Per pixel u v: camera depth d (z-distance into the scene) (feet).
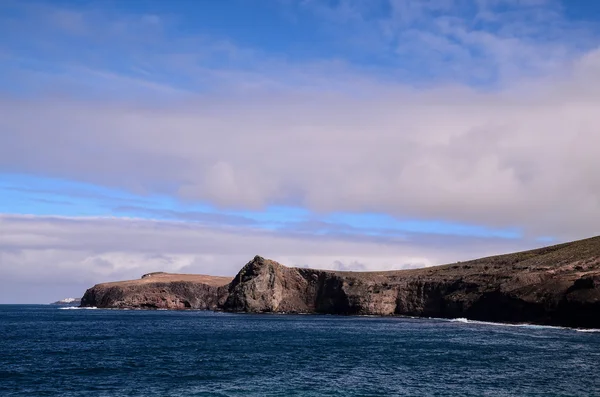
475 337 348.38
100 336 363.97
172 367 217.36
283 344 306.96
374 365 223.71
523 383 183.11
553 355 252.42
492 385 179.93
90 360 237.66
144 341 325.83
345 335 369.91
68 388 175.42
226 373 202.49
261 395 164.35
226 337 354.54
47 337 356.79
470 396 163.73
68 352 267.80
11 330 425.69
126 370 209.67
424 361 235.20
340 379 190.90
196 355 255.29
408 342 316.60
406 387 176.86
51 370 209.87
